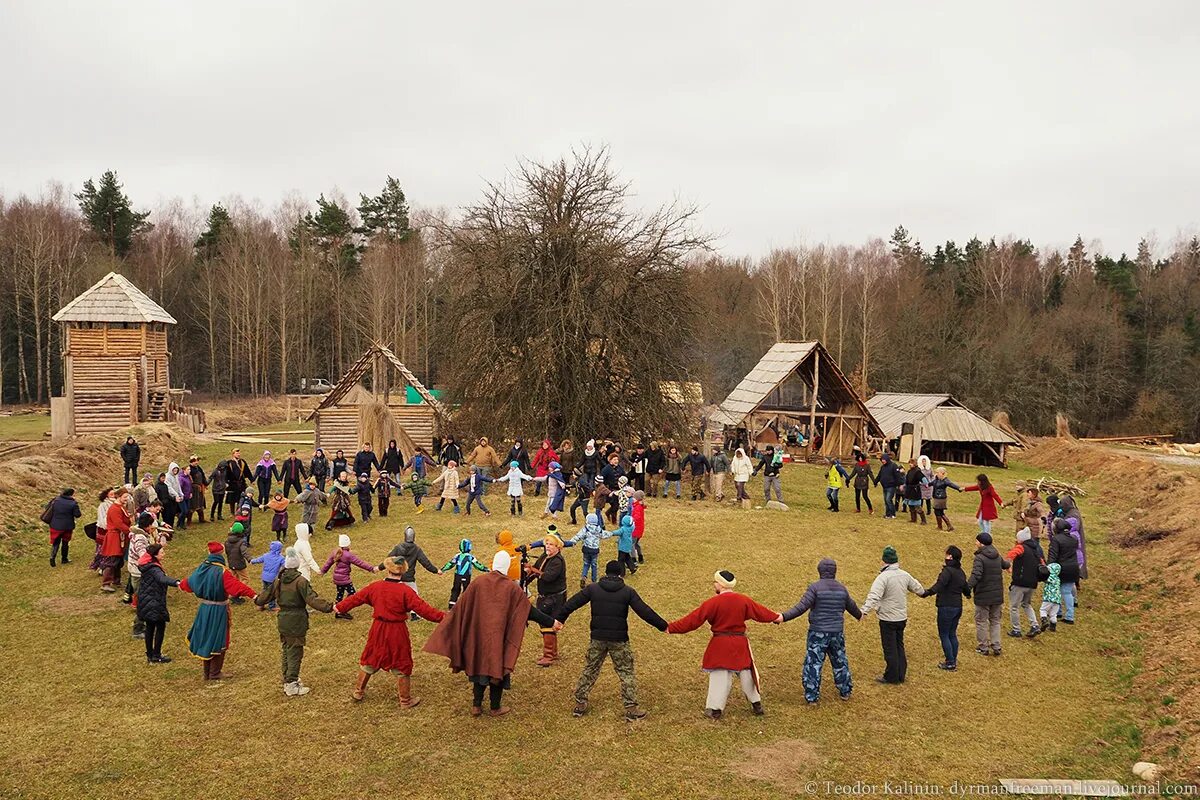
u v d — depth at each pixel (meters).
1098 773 8.95
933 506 23.23
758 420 50.34
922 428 43.72
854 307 77.75
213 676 11.52
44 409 61.62
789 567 18.11
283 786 8.44
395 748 9.30
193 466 22.41
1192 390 67.25
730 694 11.05
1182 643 12.84
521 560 12.91
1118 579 18.06
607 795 8.26
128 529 16.41
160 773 8.72
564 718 10.16
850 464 39.84
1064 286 85.12
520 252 33.12
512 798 8.20
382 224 88.38
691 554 19.19
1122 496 30.67
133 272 76.69
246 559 17.23
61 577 17.11
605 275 32.97
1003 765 9.08
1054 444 46.09
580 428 31.86
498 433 32.53
